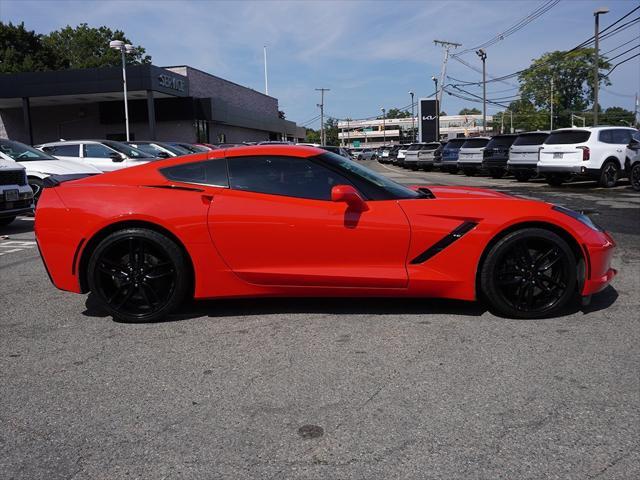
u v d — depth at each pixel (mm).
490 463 2348
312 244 4066
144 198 4176
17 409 2918
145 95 30375
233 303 4738
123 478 2299
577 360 3406
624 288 5047
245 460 2406
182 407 2902
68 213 4215
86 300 5027
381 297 4297
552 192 14414
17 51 49219
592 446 2461
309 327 4098
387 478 2258
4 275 6125
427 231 4020
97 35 58562
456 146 27516
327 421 2723
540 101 89625
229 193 4176
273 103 53188
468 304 4582
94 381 3248
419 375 3225
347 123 138500
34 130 34438
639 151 15703
